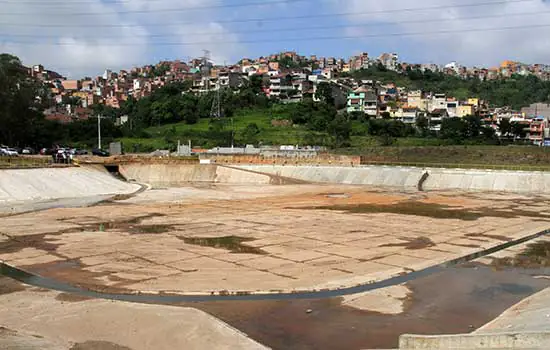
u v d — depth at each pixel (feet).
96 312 77.10
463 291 91.86
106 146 488.02
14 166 245.86
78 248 123.54
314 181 332.19
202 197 239.71
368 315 78.38
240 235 142.20
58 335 68.74
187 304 82.94
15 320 74.43
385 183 307.78
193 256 116.16
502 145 446.19
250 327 73.05
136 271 102.83
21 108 400.26
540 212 190.08
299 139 491.72
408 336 61.72
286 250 123.24
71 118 634.84
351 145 467.11
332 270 104.58
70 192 237.66
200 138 511.81
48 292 88.84
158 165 339.16
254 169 352.28
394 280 98.48
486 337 57.26
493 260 115.44
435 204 212.84
